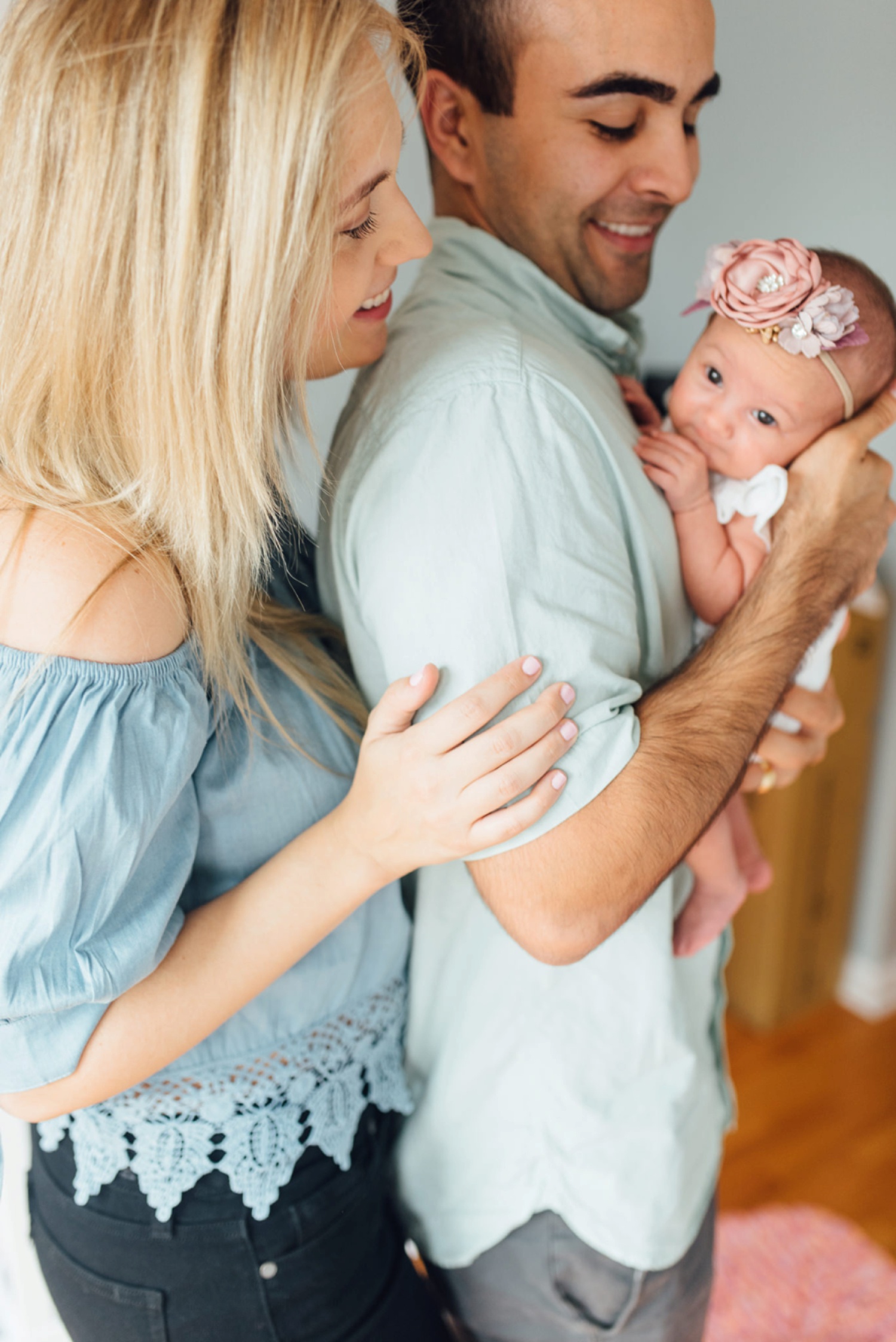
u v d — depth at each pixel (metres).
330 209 0.71
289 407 0.83
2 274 0.72
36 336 0.72
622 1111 1.02
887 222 1.85
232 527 0.76
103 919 0.71
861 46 1.80
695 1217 1.08
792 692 1.15
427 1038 1.06
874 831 2.47
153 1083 0.88
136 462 0.75
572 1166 1.02
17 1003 0.69
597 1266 1.04
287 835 0.88
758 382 1.03
